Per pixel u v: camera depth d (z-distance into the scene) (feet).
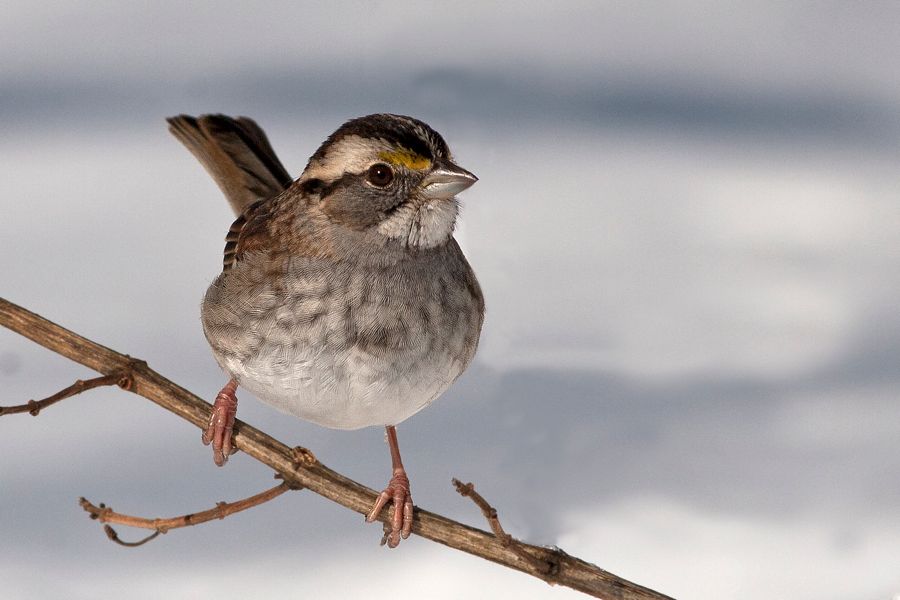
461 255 29.04
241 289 27.76
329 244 27.43
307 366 27.25
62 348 25.05
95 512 24.06
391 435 29.12
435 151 27.76
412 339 27.40
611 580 25.29
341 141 27.78
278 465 26.23
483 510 24.43
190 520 24.52
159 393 25.48
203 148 36.01
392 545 26.84
